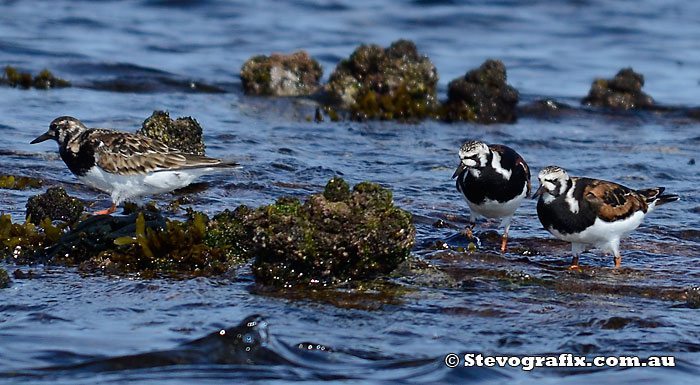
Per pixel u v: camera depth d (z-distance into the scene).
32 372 8.93
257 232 11.52
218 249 12.28
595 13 42.25
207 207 15.46
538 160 20.84
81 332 9.91
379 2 42.75
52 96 24.70
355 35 37.06
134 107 24.12
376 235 11.62
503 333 10.22
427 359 9.50
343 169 19.02
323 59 32.88
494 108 26.09
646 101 27.98
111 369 9.08
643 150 22.17
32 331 9.91
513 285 11.91
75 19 36.41
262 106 25.95
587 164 20.39
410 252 13.09
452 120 25.83
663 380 9.21
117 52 31.52
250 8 40.72
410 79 26.91
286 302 10.95
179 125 17.61
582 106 27.77
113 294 11.09
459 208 16.25
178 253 12.15
